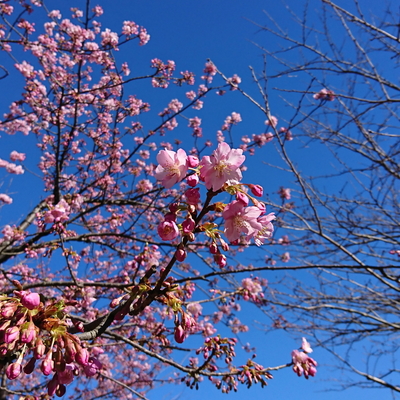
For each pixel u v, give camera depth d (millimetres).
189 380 3740
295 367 3383
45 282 5078
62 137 8156
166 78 7082
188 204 1833
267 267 4324
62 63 7902
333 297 6387
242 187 1949
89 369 2029
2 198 7840
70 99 7473
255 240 1999
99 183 7984
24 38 6363
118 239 8227
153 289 1993
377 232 5824
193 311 5336
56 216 4371
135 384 8945
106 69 7805
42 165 8930
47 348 1799
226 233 1891
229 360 3629
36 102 7219
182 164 1913
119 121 8109
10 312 1674
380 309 6152
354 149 5738
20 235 6035
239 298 5035
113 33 7371
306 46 5656
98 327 2172
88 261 8273
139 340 4332
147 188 8453
